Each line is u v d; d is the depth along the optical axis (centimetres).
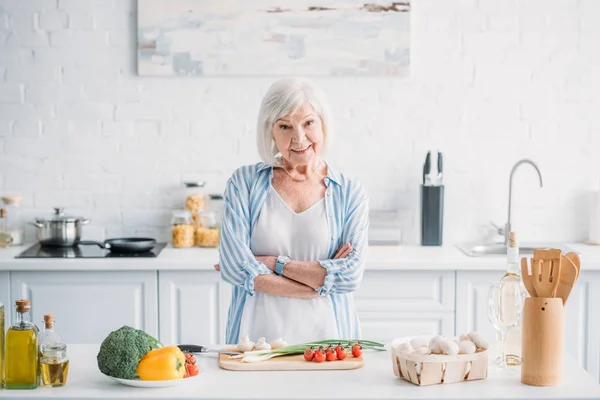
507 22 491
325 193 332
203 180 500
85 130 497
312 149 323
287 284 320
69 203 500
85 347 298
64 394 246
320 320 323
